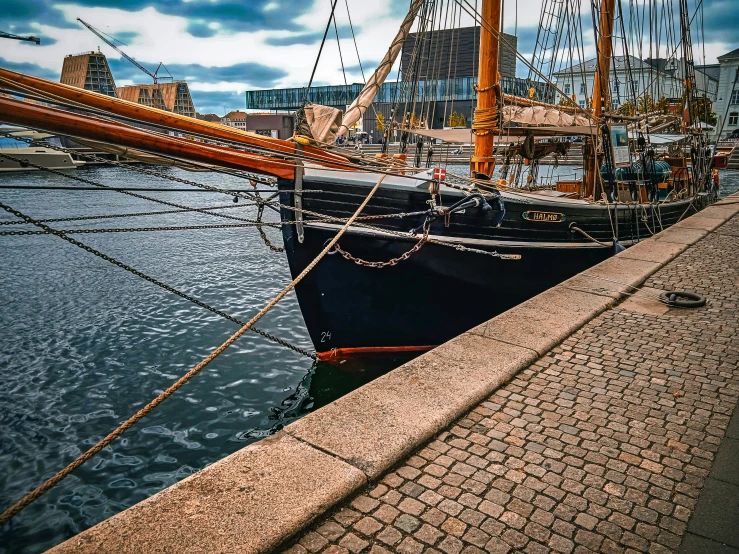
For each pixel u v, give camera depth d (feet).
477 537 8.84
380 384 13.83
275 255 65.31
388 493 9.95
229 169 20.24
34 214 92.17
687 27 53.16
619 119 42.78
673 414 12.82
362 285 27.14
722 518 9.24
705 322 19.30
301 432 11.53
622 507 9.55
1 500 20.67
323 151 24.03
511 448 11.42
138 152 16.88
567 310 20.04
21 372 32.35
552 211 30.58
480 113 32.53
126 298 47.57
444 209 25.85
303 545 8.66
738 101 235.81
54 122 13.57
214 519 8.83
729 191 125.39
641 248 31.83
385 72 27.14
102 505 20.34
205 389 29.76
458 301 29.07
